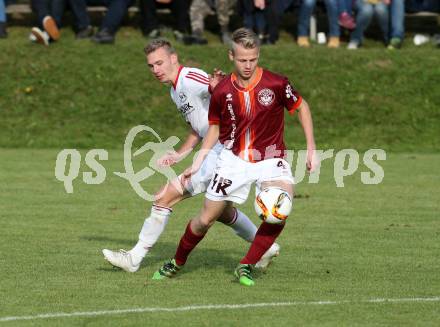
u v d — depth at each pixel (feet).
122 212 101.40
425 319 55.57
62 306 58.75
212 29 202.59
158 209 69.15
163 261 75.00
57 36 186.91
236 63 63.00
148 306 58.85
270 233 65.46
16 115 170.09
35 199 110.01
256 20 189.47
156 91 175.63
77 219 96.43
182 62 179.52
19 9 206.69
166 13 203.82
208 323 54.54
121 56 184.24
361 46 195.21
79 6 190.29
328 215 99.60
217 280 67.21
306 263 74.02
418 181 126.82
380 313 57.00
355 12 192.65
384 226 92.53
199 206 107.55
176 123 168.25
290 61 183.21
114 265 69.56
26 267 71.72
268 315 56.44
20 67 180.34
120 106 172.04
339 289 64.13
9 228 90.43
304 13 191.83
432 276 68.74
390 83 179.83
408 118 171.73
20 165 140.15
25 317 55.93
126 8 188.65
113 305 59.11
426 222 95.04
